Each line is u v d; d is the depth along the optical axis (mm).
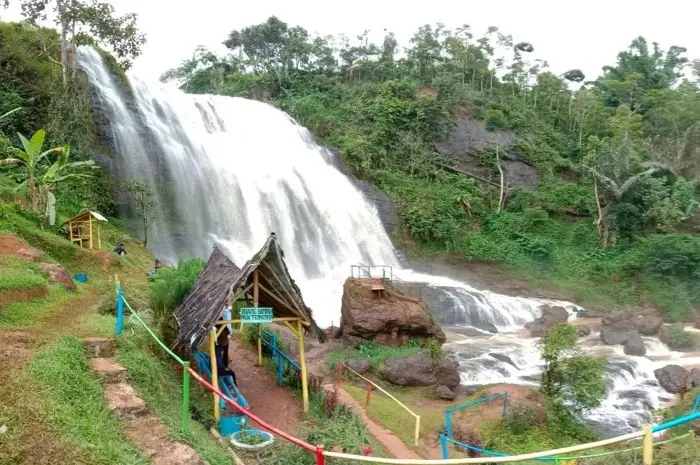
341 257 37281
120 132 31766
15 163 24938
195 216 32375
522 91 66750
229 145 39250
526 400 17359
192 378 12625
